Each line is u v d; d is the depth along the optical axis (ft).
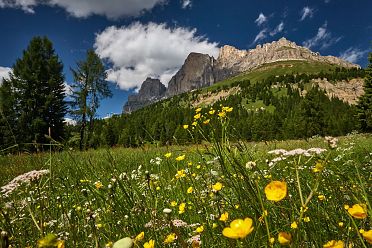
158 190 13.10
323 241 6.93
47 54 116.67
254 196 6.75
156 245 7.89
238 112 491.31
